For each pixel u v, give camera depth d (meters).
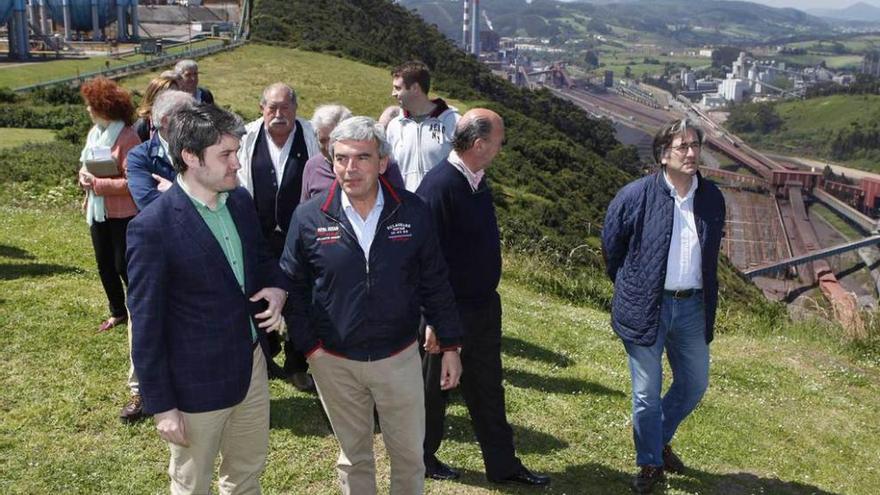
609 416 5.82
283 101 5.20
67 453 4.48
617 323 4.67
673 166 4.36
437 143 5.34
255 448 3.46
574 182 61.81
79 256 8.72
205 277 3.08
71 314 6.51
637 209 4.55
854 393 7.34
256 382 3.37
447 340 3.79
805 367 7.92
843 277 124.38
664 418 4.95
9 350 5.70
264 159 5.39
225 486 3.50
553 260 12.31
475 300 4.38
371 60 81.19
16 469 4.25
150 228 2.99
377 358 3.59
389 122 5.60
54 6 81.69
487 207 4.39
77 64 61.12
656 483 4.85
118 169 5.25
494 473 4.61
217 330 3.12
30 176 15.31
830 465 5.58
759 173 196.25
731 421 6.14
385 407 3.70
